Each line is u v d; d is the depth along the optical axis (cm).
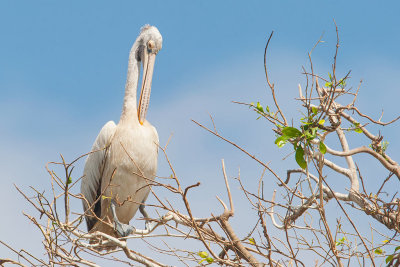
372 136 1090
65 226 932
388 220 982
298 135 872
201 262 983
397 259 915
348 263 885
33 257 902
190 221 939
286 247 948
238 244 1073
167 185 892
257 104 949
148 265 987
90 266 914
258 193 917
